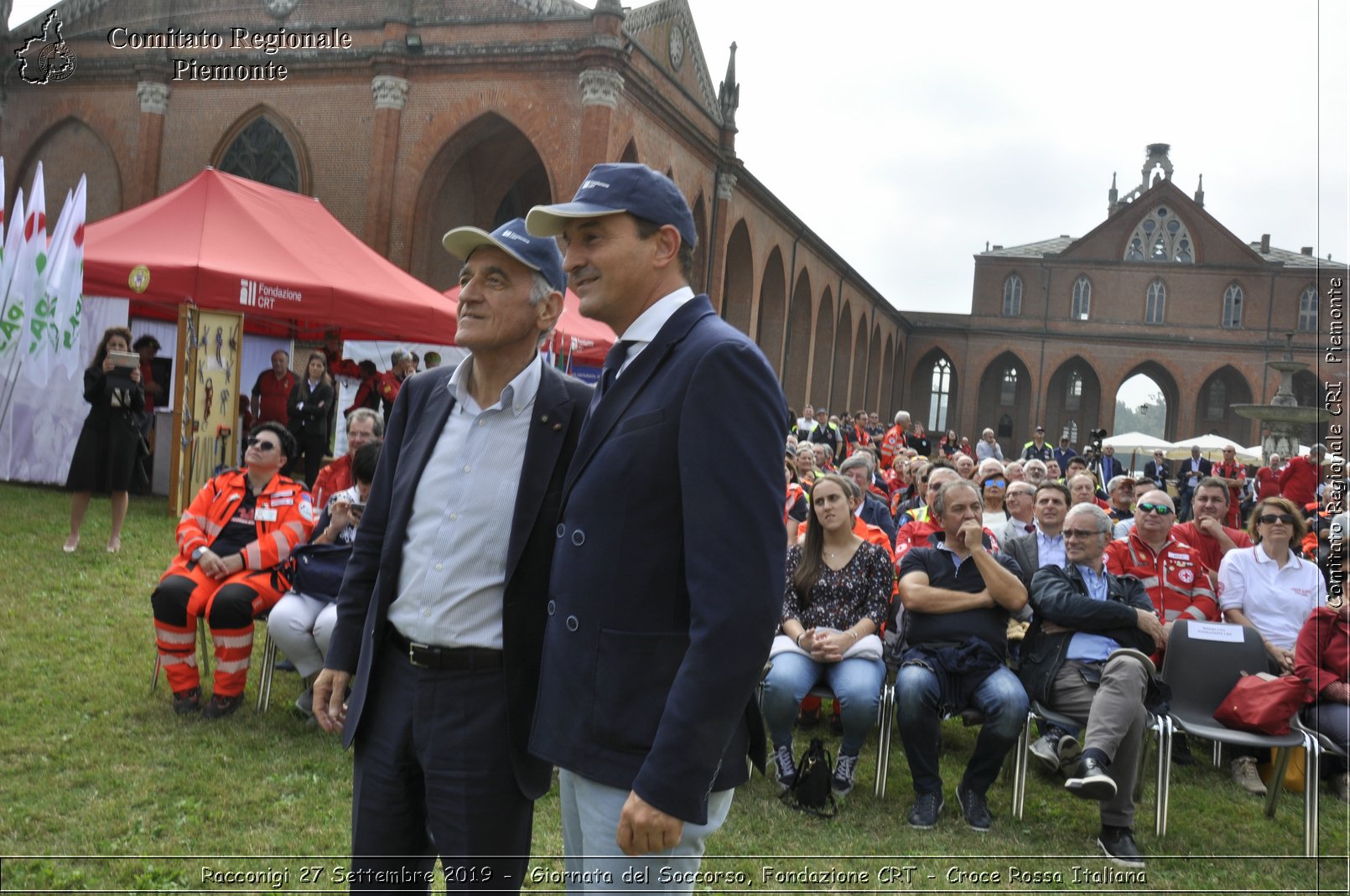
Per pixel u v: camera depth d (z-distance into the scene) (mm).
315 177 21938
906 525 7539
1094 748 4695
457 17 21250
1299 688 5305
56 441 12039
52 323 11242
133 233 12031
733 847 4527
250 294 11672
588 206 2150
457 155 21688
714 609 1889
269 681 5637
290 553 5699
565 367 14953
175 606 5426
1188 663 5738
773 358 35594
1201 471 25328
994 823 5137
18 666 5824
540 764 2447
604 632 2062
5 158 24266
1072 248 56094
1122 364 55125
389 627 2568
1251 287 53688
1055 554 6879
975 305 57594
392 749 2494
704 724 1858
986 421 59219
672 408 2057
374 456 5695
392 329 13156
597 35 19844
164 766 4711
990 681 5184
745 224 29875
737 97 27266
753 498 1949
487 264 2514
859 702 5273
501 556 2471
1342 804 5730
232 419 11547
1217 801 5707
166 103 23109
